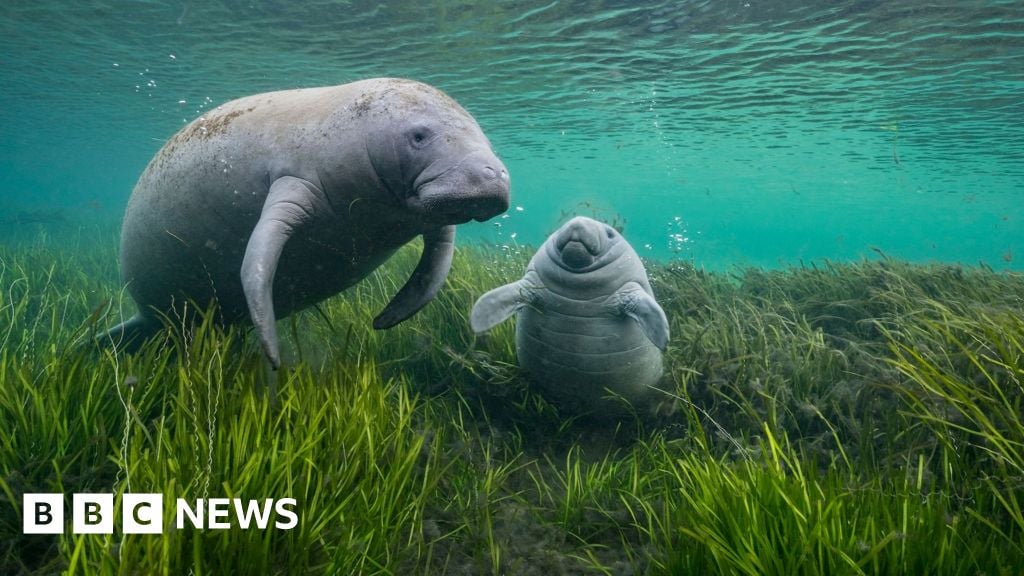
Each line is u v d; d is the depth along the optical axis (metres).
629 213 42.38
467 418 2.25
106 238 8.55
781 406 2.12
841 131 10.78
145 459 1.07
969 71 7.06
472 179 1.46
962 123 9.65
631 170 19.14
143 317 2.19
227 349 1.56
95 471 1.24
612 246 2.12
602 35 6.34
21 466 1.23
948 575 0.99
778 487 1.14
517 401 2.30
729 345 2.51
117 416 1.39
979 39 6.03
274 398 1.47
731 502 1.18
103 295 3.59
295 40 7.00
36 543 1.14
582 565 1.42
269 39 7.01
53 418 1.29
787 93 8.40
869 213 29.30
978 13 5.39
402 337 2.44
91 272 5.30
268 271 1.42
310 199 1.58
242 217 1.71
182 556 0.92
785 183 19.58
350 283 1.92
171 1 6.11
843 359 2.35
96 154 22.16
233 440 1.16
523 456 2.12
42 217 12.58
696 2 5.39
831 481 1.22
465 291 2.77
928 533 1.05
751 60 7.00
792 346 2.46
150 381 1.49
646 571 1.31
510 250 4.81
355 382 1.57
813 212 31.20
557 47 6.82
